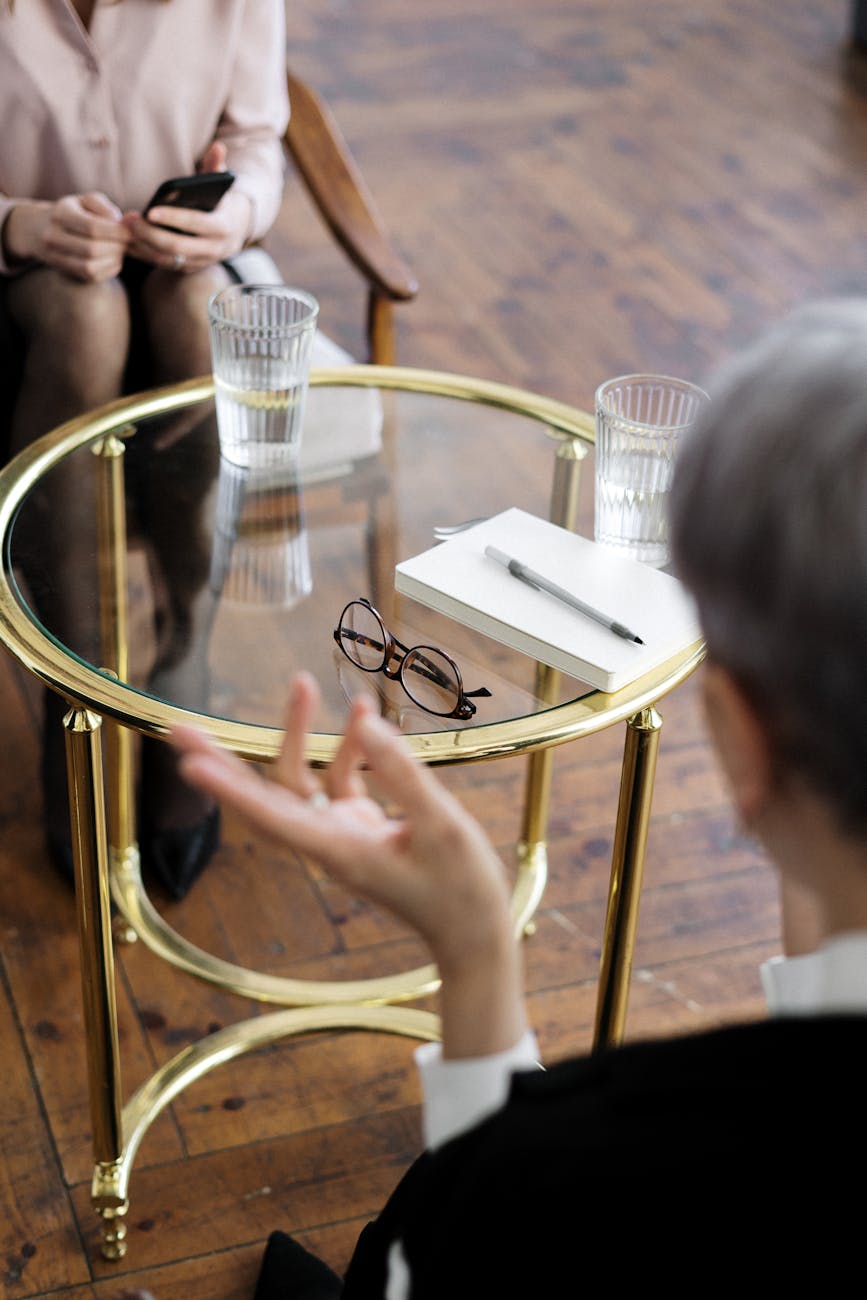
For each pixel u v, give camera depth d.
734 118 4.44
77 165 2.02
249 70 2.10
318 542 1.54
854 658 0.55
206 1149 1.67
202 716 1.29
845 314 0.58
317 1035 1.79
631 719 1.35
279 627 1.41
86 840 1.39
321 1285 1.47
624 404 1.53
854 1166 0.53
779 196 4.03
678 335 3.40
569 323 3.42
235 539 1.55
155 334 1.98
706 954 1.94
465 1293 0.62
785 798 0.61
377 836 0.74
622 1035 1.57
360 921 1.98
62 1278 1.53
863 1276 0.53
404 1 5.23
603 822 2.15
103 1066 1.49
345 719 1.30
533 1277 0.59
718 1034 0.59
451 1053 0.76
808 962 0.78
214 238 1.92
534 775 1.90
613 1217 0.57
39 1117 1.69
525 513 1.49
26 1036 1.79
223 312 1.68
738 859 2.09
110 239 1.89
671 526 0.61
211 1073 1.75
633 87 4.62
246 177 2.06
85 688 1.31
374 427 1.77
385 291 2.08
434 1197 0.67
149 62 2.00
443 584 1.37
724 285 3.61
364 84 4.58
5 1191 1.61
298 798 0.76
